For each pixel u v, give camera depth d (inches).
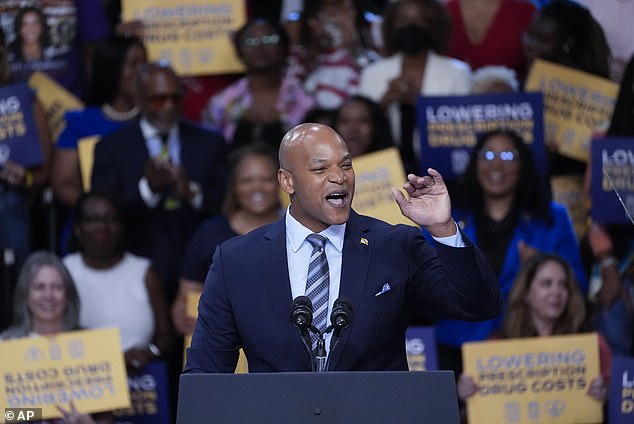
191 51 808.9
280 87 796.0
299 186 396.2
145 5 807.7
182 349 705.0
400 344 409.4
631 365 633.6
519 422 637.3
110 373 636.7
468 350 641.0
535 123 711.1
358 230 414.3
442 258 385.7
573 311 664.4
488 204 693.9
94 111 781.3
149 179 719.7
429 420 343.6
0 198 733.3
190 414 348.2
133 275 700.7
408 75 784.9
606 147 685.9
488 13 817.5
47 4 807.1
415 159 770.8
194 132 754.8
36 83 789.9
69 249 726.5
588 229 717.9
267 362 402.0
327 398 346.6
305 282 407.8
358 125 739.4
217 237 682.8
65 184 772.6
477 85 791.7
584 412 639.8
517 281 666.2
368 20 834.8
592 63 767.7
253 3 867.4
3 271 729.0
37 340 634.8
